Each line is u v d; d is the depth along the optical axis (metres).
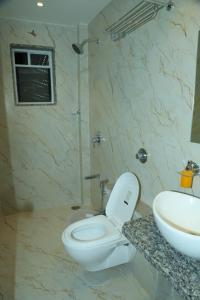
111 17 1.90
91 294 1.58
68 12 2.14
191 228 1.04
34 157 2.64
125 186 1.78
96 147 2.56
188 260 0.87
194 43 1.10
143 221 1.15
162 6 1.26
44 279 1.71
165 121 1.36
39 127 2.60
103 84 2.20
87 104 2.69
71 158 2.82
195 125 1.13
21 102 2.50
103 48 2.12
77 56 2.57
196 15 1.07
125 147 1.89
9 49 2.31
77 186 2.92
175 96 1.26
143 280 1.62
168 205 1.08
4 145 2.49
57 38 2.46
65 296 1.56
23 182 2.66
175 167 1.32
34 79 2.51
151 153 1.54
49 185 2.78
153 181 1.54
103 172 2.41
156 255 0.90
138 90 1.61
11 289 1.61
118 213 1.77
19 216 2.64
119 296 1.56
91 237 1.70
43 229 2.39
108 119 2.16
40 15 2.21
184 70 1.18
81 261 1.52
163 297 1.41
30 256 1.97
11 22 2.27
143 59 1.52
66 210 2.79
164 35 1.29
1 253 2.00
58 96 2.60
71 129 2.74
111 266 1.68
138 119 1.65
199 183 1.14
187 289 0.73
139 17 1.44
